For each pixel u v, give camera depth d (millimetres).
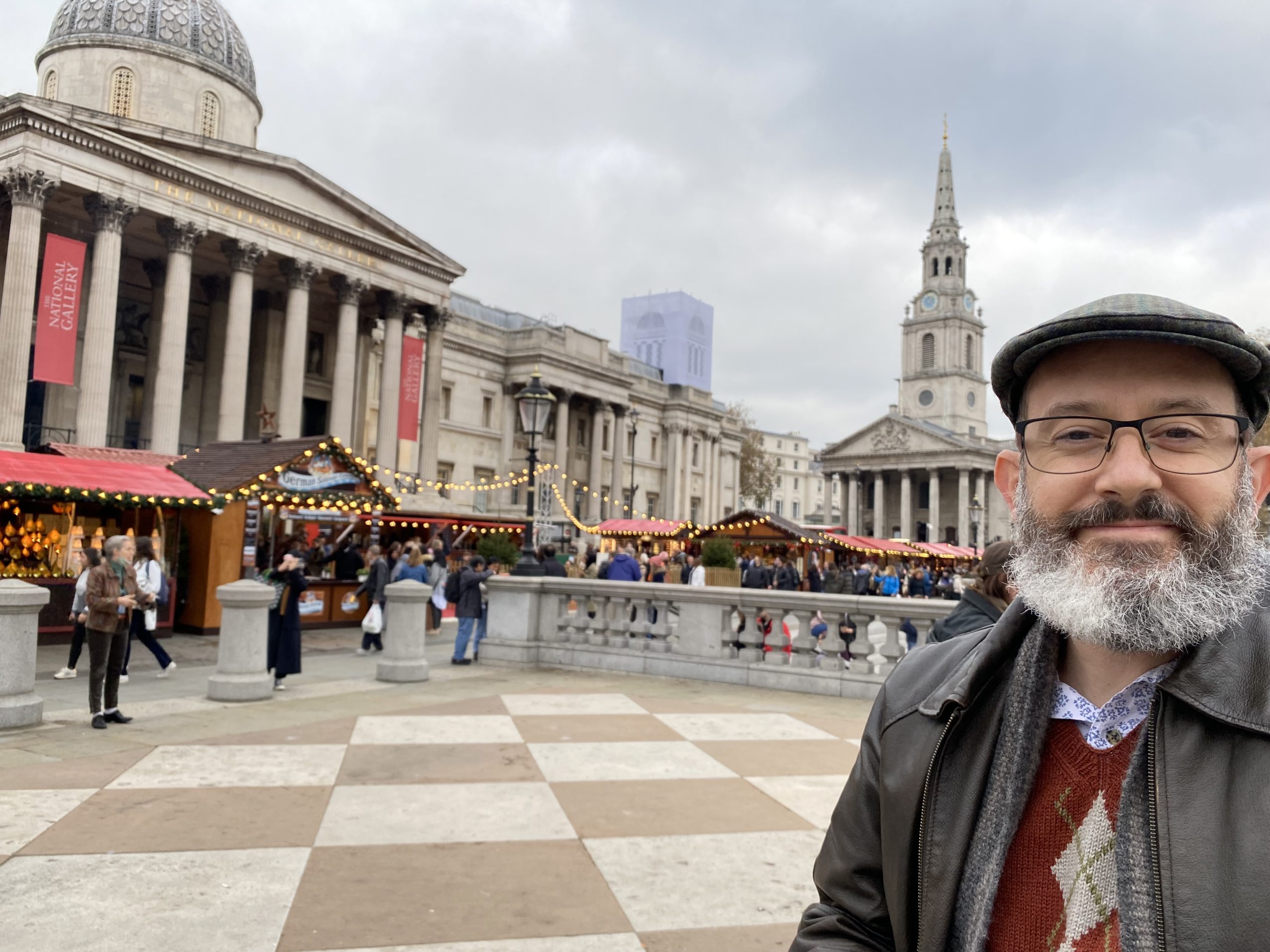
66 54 40312
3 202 32375
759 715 10023
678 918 4523
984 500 100875
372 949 4094
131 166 32594
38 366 29500
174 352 33781
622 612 13484
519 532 36156
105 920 4316
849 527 104562
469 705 10312
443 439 55781
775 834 5875
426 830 5805
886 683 1733
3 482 14727
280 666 11164
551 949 4156
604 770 7430
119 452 24969
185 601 18906
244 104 43938
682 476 77812
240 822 5852
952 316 114312
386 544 31891
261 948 4070
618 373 66062
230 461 19312
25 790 6484
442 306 46000
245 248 36438
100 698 8773
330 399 47188
